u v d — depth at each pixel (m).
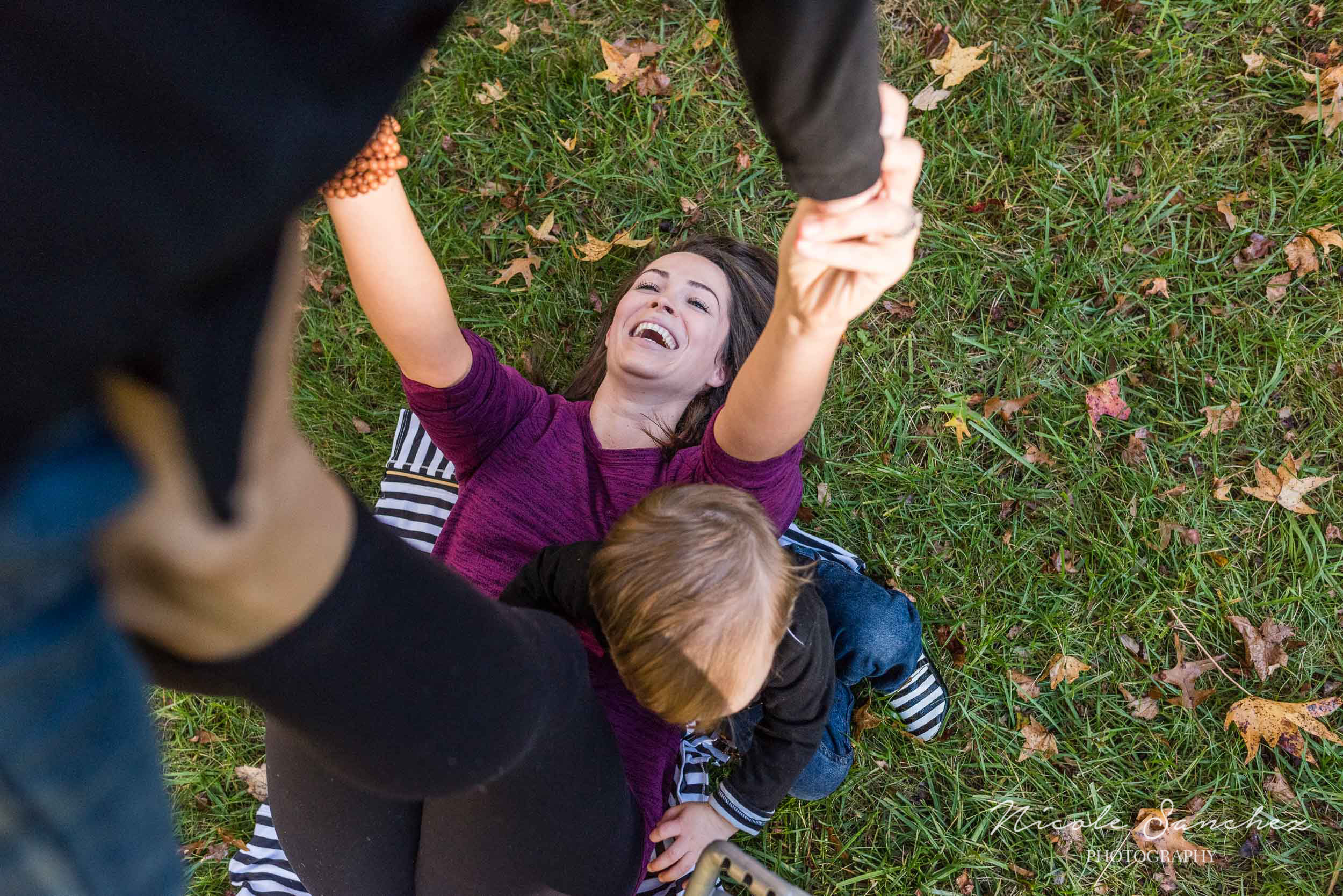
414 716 0.85
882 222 0.94
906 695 2.37
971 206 2.75
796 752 1.89
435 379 1.91
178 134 0.35
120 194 0.34
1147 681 2.48
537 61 2.95
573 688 1.17
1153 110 2.76
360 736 0.83
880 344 2.71
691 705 1.53
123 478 0.46
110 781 0.57
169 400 0.43
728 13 0.68
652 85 2.89
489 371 2.01
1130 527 2.56
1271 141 2.74
